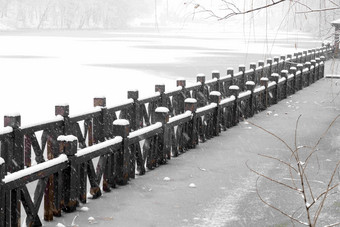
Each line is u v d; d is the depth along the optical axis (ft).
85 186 22.44
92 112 31.99
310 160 31.37
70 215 21.09
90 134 32.99
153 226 20.15
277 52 166.40
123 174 25.39
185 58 137.18
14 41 207.51
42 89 68.39
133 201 23.12
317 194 24.64
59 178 20.68
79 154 21.61
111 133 34.06
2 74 86.17
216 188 25.40
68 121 29.30
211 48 190.08
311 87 75.51
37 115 48.39
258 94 50.49
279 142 36.65
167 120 30.07
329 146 35.29
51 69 97.35
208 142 36.50
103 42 215.51
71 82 77.41
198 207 22.53
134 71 97.96
